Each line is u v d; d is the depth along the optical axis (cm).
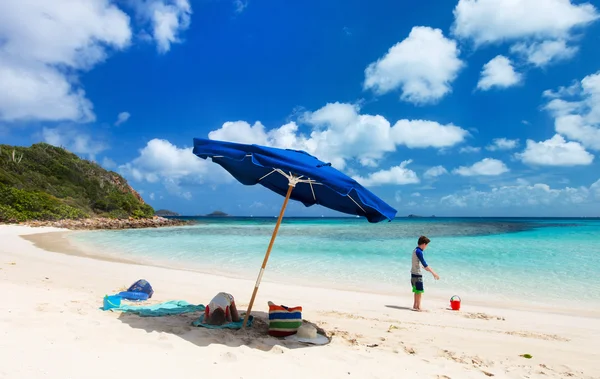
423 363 512
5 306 613
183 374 387
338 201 672
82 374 357
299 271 1480
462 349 611
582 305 997
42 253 1814
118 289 964
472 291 1158
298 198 740
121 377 361
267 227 5700
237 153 563
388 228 5312
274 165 547
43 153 7119
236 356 457
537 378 497
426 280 1316
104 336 490
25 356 386
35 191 5566
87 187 6938
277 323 579
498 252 2109
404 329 714
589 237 3291
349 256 1917
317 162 606
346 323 739
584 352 618
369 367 473
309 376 423
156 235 3581
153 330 548
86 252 2002
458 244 2620
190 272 1385
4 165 6000
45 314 577
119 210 6594
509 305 997
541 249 2264
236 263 1681
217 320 616
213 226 6225
